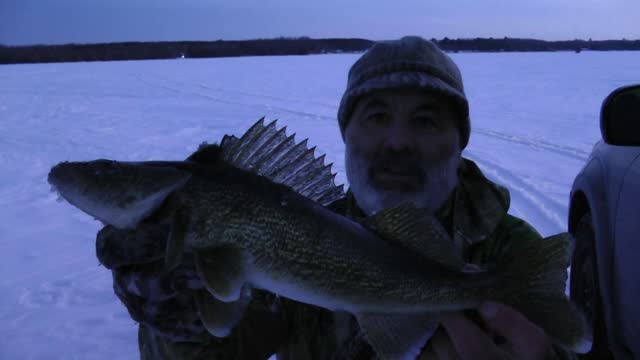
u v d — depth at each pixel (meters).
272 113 4.96
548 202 1.96
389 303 0.64
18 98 6.76
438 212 0.72
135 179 0.58
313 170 0.67
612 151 1.08
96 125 4.43
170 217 0.58
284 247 0.62
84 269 1.57
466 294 0.63
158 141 3.67
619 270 0.94
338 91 7.18
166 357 0.61
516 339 0.55
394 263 0.64
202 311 0.57
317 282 0.63
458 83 0.73
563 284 0.59
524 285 0.61
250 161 0.64
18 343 1.17
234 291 0.58
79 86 8.62
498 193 0.70
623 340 0.92
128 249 0.56
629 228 0.92
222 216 0.60
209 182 0.60
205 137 3.81
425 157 0.69
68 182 0.59
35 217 2.05
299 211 0.63
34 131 4.13
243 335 0.65
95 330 1.23
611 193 1.02
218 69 13.28
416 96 0.69
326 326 0.69
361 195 0.72
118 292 0.57
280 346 0.71
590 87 7.20
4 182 2.57
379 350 0.62
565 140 3.29
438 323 0.62
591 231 1.11
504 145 3.17
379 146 0.70
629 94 0.94
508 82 8.27
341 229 0.64
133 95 7.09
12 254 1.68
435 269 0.64
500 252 0.69
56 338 1.19
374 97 0.70
